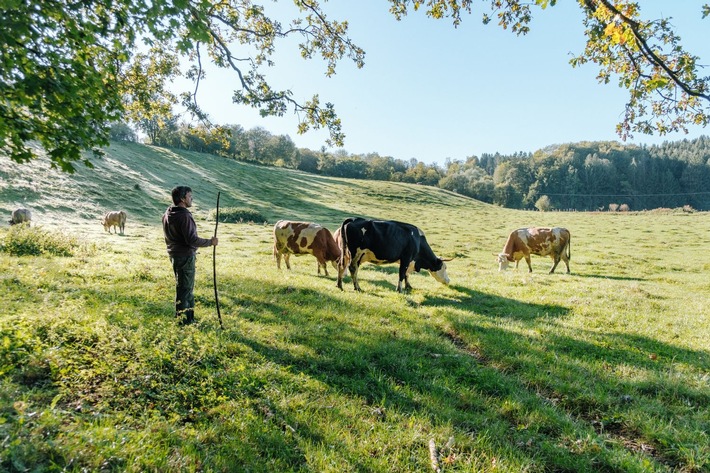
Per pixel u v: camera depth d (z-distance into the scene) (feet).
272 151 384.88
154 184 162.91
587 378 19.33
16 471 8.80
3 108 16.79
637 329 28.40
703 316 33.17
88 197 123.03
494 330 26.20
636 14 22.88
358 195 233.96
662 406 16.89
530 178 501.56
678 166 527.81
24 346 15.12
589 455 13.25
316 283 39.70
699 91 22.58
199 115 35.94
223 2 35.14
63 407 12.39
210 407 13.85
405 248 41.19
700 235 127.24
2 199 99.91
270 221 141.59
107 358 15.43
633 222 165.48
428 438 13.29
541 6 19.53
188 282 21.88
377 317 27.61
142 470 9.95
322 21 36.91
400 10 34.65
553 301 37.37
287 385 15.80
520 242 68.13
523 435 14.14
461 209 222.48
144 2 16.83
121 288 28.37
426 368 19.04
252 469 10.89
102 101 19.90
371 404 15.55
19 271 30.91
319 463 11.50
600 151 597.11
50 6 16.46
